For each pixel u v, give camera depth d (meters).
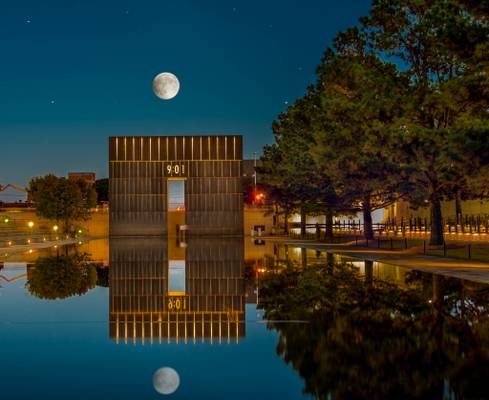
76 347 10.81
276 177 66.00
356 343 10.77
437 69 38.47
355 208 53.94
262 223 100.19
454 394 7.70
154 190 89.19
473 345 10.49
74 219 92.38
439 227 38.16
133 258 37.94
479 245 37.81
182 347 10.77
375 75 36.53
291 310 14.85
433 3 36.97
